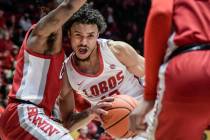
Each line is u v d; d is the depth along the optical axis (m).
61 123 3.51
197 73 2.03
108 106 3.13
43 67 3.02
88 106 3.96
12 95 3.06
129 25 16.42
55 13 2.83
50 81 3.05
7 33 12.56
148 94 2.19
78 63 3.53
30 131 2.93
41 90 3.04
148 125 2.33
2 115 3.06
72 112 3.62
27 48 3.03
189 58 2.06
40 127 2.92
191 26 2.12
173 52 2.14
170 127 2.14
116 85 3.68
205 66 2.03
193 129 2.13
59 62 3.09
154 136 2.23
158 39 2.08
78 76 3.55
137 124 2.18
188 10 2.18
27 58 3.04
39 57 3.01
